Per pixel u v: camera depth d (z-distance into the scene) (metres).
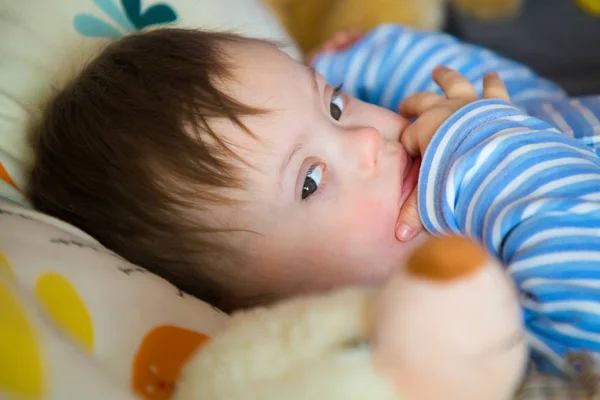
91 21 0.89
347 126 0.77
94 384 0.44
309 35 1.47
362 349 0.33
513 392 0.35
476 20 1.54
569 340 0.55
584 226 0.57
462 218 0.68
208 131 0.68
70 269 0.54
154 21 0.95
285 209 0.71
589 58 1.45
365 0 1.42
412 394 0.30
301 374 0.33
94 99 0.75
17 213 0.62
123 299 0.55
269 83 0.72
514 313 0.31
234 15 1.01
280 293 0.73
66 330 0.48
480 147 0.68
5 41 0.84
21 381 0.40
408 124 0.82
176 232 0.71
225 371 0.36
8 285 0.46
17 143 0.79
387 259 0.72
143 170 0.70
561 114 0.90
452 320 0.29
